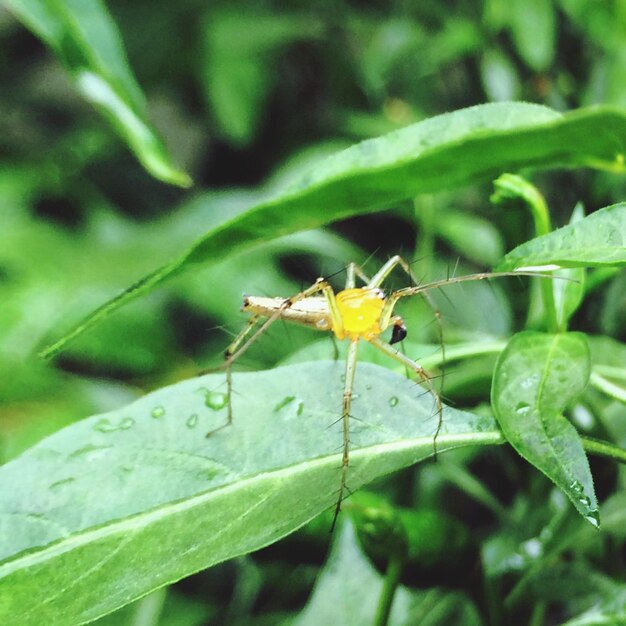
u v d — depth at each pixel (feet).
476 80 0.41
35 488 0.21
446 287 0.35
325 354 0.26
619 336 0.31
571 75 0.38
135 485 0.21
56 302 0.42
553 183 0.35
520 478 0.29
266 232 0.20
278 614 0.33
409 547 0.24
